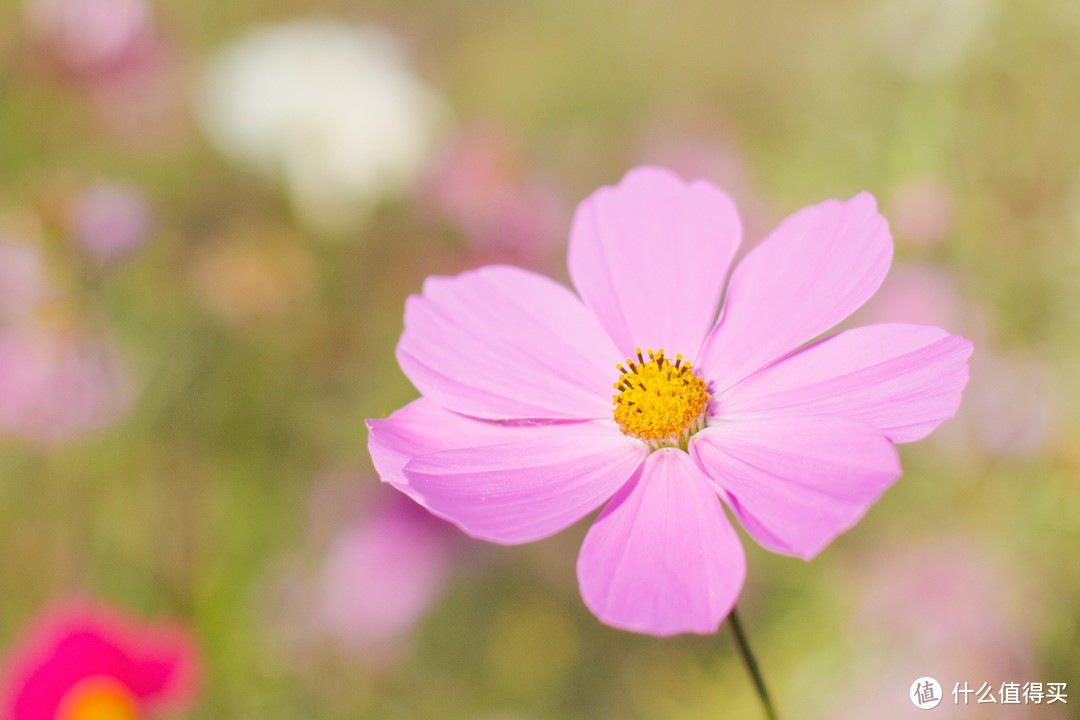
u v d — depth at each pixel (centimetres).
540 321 40
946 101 58
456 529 53
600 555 36
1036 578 50
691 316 39
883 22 66
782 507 36
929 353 37
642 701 55
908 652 50
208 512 57
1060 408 52
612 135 89
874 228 38
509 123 88
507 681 56
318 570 54
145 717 44
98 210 58
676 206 40
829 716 50
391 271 68
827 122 71
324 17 96
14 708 44
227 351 64
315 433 62
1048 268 55
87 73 75
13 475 57
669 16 99
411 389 64
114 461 59
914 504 54
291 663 53
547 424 39
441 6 105
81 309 57
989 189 56
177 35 83
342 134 69
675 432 38
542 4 106
